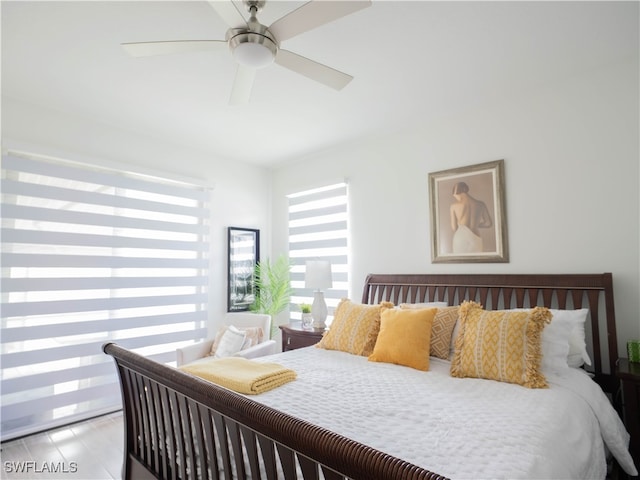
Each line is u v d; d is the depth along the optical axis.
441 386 1.85
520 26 1.94
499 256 2.72
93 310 3.08
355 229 3.71
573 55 2.23
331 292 3.87
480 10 1.81
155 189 3.53
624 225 2.27
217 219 4.06
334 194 3.93
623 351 2.22
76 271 3.01
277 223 4.54
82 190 3.09
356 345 2.59
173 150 3.71
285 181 4.48
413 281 3.12
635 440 1.79
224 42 1.61
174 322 3.62
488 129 2.86
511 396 1.68
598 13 1.84
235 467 1.31
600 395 1.85
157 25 1.92
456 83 2.55
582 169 2.43
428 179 3.16
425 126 3.23
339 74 1.83
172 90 2.64
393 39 2.05
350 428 1.36
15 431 2.66
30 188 2.79
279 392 1.77
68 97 2.74
